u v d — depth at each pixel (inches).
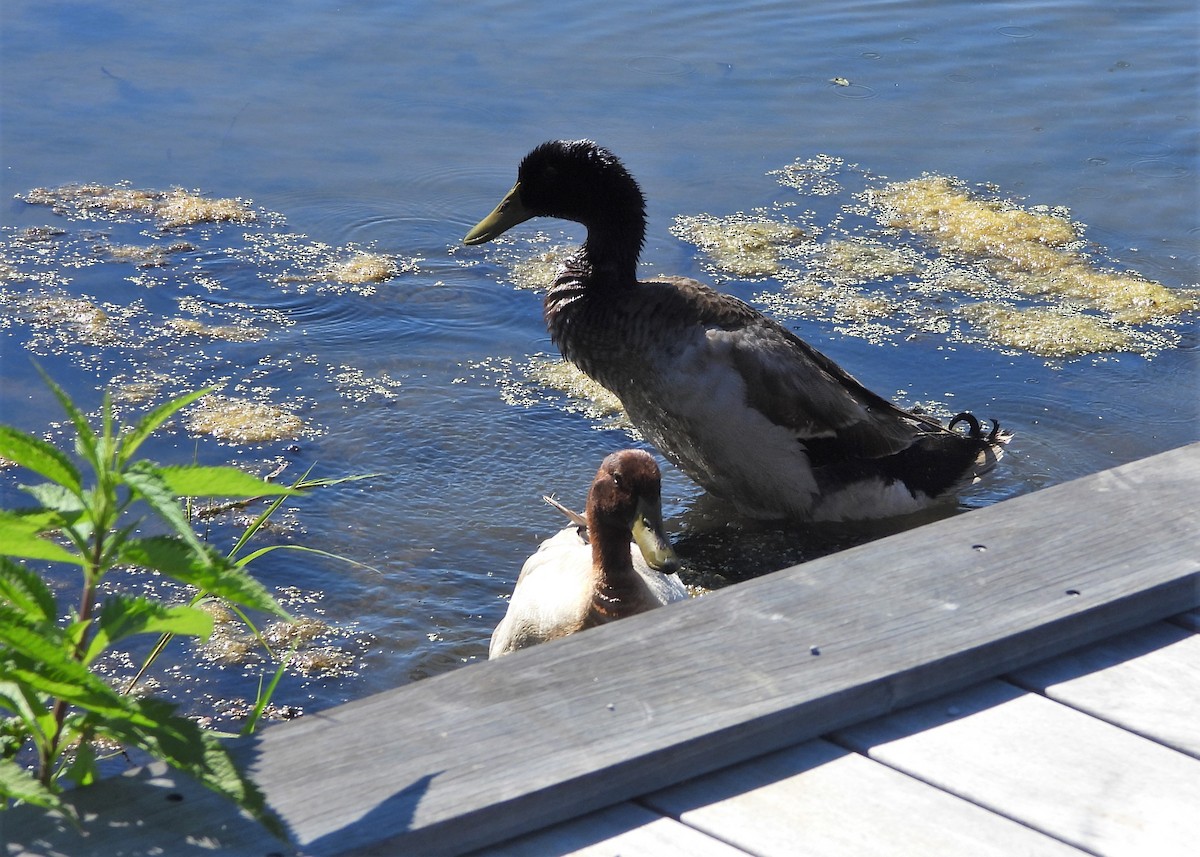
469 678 106.0
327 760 96.4
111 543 85.4
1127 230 400.5
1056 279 373.7
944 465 281.3
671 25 519.2
